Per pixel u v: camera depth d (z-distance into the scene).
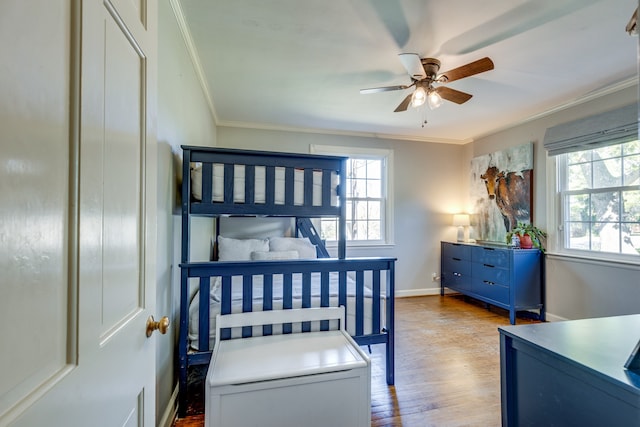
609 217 3.00
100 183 0.63
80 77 0.55
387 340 2.19
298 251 3.58
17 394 0.40
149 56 0.94
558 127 3.39
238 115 3.86
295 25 2.01
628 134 2.73
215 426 1.39
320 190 2.20
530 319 3.60
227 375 1.44
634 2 1.75
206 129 3.21
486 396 2.04
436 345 2.86
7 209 0.39
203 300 1.89
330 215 2.20
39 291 0.45
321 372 1.50
